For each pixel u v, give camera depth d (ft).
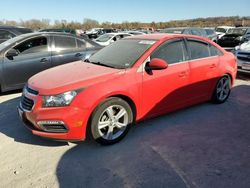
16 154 11.11
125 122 12.30
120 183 9.34
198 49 15.60
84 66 13.51
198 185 9.23
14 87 19.60
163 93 13.57
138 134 13.03
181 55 14.52
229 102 18.21
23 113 11.48
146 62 12.81
